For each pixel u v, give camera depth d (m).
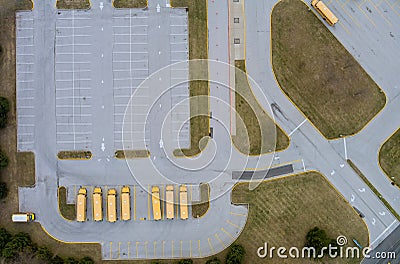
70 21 49.53
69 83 49.34
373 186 49.62
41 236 49.22
